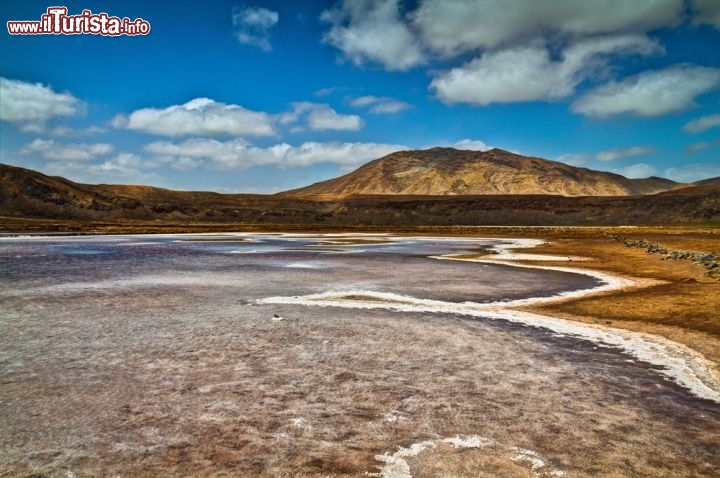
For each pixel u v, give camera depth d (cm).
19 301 1827
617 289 2241
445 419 801
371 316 1605
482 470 644
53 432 738
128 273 2755
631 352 1200
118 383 949
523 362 1114
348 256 4078
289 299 1917
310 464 655
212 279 2509
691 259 3500
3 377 976
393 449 699
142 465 646
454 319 1573
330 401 870
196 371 1024
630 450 704
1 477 611
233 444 707
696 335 1356
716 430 771
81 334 1327
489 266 3256
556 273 2870
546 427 775
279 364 1077
